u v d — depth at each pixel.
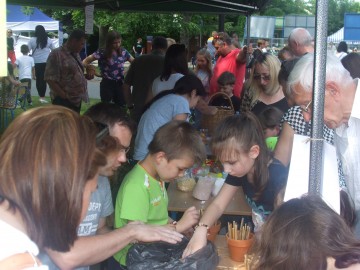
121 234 1.67
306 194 1.28
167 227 1.93
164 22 17.20
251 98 4.15
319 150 1.38
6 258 0.84
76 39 5.46
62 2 6.47
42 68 10.15
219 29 8.52
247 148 1.95
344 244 1.08
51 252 1.09
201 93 3.75
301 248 1.08
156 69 5.63
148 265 1.67
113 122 2.11
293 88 1.84
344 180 1.92
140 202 2.05
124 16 16.92
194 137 2.04
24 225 0.95
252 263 1.20
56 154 0.97
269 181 2.04
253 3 6.65
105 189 2.01
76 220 1.00
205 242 1.84
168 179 2.12
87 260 1.50
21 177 0.94
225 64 6.24
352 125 1.81
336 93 1.74
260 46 10.39
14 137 0.98
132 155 3.73
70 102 5.57
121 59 6.97
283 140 2.31
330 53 1.82
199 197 2.87
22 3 6.23
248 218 2.79
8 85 7.70
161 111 3.47
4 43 1.32
